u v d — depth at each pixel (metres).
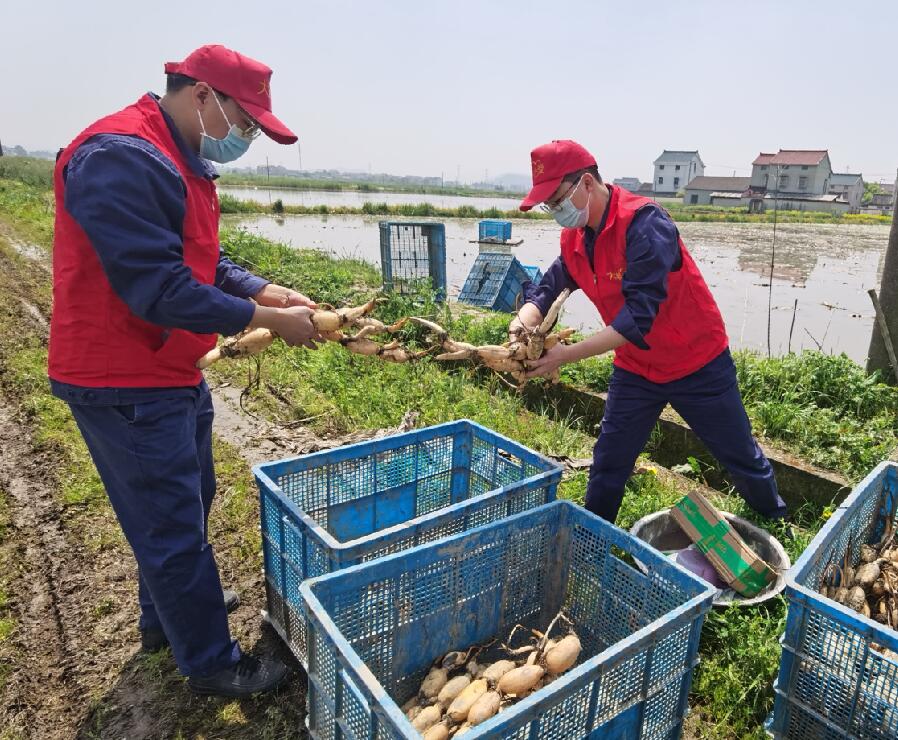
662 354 3.17
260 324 2.30
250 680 2.65
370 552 2.55
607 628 2.78
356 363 6.42
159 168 2.07
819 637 2.15
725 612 3.00
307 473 3.14
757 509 3.81
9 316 8.11
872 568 2.90
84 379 2.20
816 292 13.38
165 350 2.26
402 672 2.58
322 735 2.14
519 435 5.06
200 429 2.79
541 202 2.80
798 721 2.27
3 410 5.38
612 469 3.50
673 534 3.76
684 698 2.35
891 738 2.02
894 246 5.23
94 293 2.15
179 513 2.36
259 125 2.29
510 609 2.87
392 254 9.28
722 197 71.06
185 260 2.31
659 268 2.75
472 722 2.19
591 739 2.02
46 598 3.20
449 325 7.45
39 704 2.61
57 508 3.95
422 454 3.59
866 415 5.05
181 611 2.44
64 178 2.06
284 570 2.86
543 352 2.81
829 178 70.50
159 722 2.55
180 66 2.24
